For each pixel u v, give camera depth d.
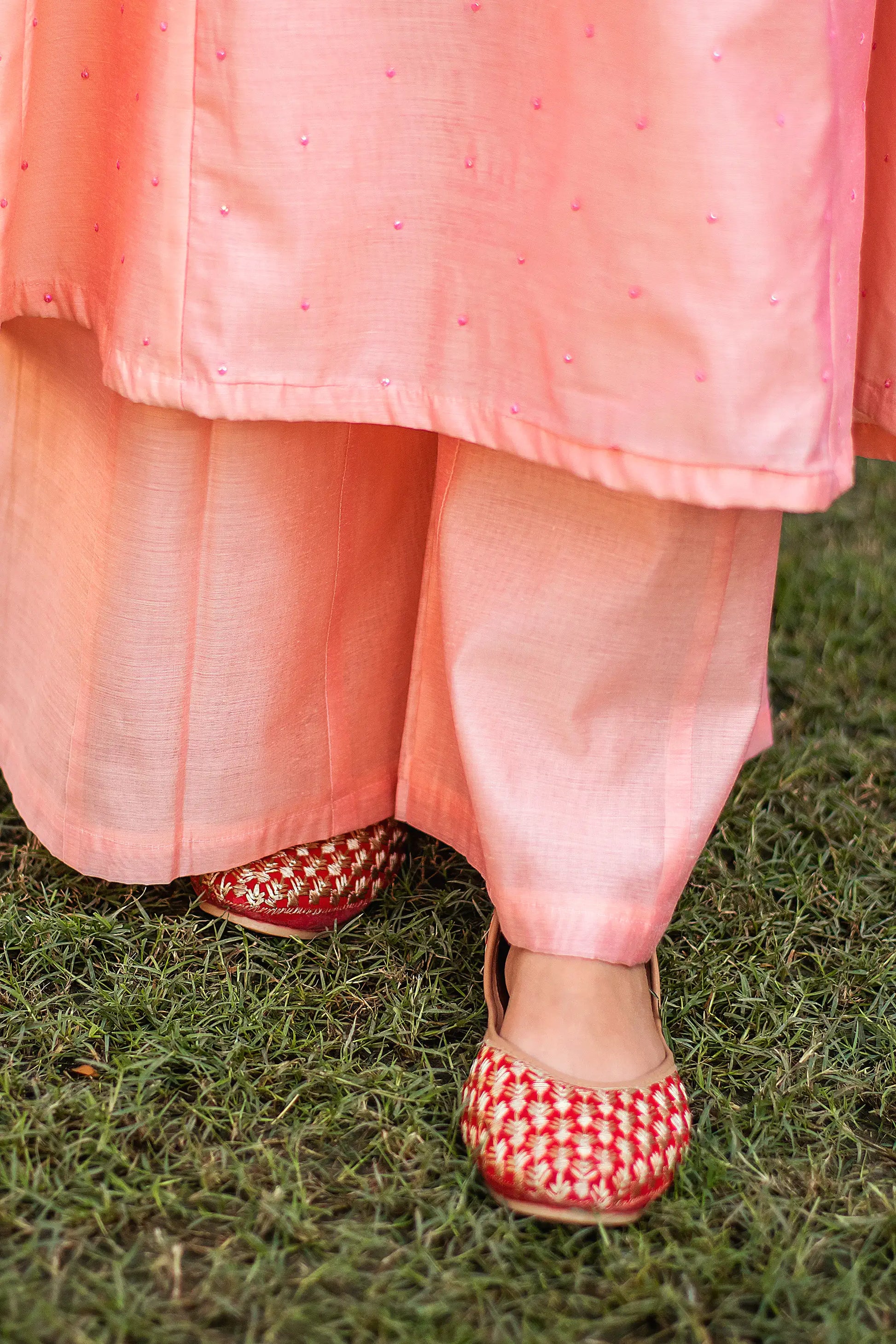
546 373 0.90
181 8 0.89
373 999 1.19
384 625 1.25
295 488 1.12
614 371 0.87
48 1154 0.99
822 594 2.07
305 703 1.22
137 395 0.98
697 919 1.33
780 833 1.48
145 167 0.93
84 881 1.31
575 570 0.99
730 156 0.81
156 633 1.12
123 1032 1.11
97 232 1.03
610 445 0.88
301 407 0.97
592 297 0.86
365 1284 0.90
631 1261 0.92
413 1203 0.97
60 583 1.21
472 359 0.94
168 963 1.21
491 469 1.01
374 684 1.27
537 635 1.02
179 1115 1.05
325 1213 0.95
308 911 1.26
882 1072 1.14
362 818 1.30
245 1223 0.94
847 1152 1.07
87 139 1.02
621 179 0.84
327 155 0.91
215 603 1.13
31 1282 0.88
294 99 0.90
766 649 1.08
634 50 0.81
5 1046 1.10
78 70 1.01
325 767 1.26
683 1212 0.97
